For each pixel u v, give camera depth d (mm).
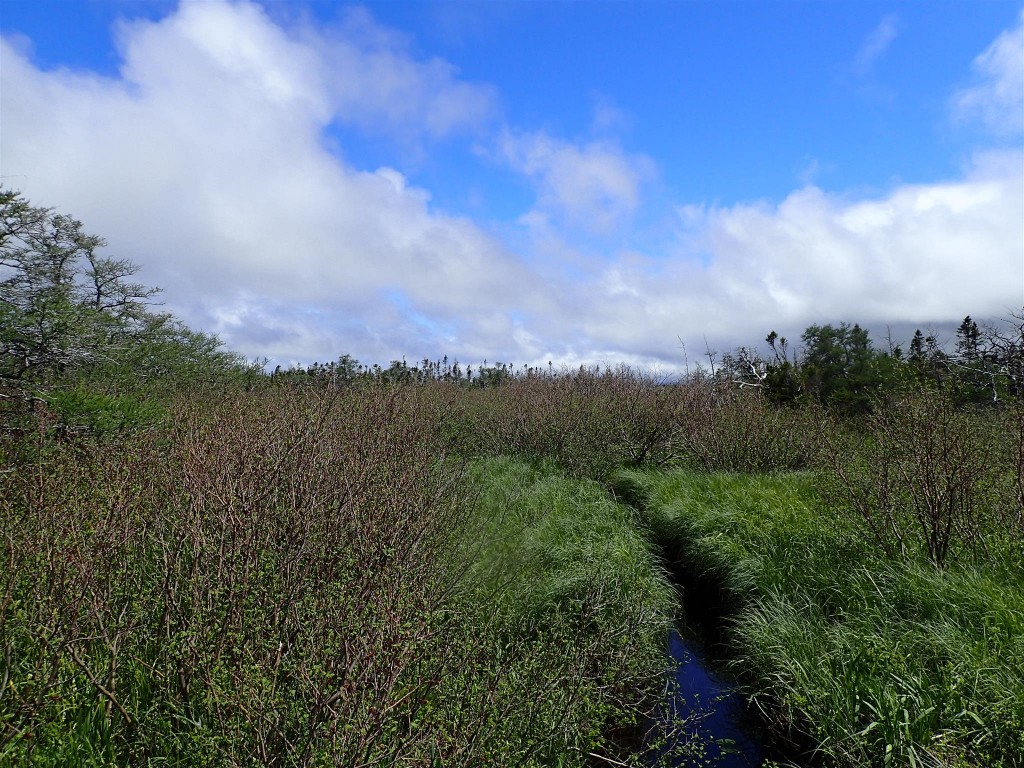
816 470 6848
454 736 2439
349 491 3885
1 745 2018
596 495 7457
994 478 4824
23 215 8062
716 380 10727
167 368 11109
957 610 3775
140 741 2348
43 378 6426
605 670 3719
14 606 2486
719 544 5594
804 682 3682
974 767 2758
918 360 6719
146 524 3355
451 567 4312
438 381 13023
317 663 2531
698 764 3357
